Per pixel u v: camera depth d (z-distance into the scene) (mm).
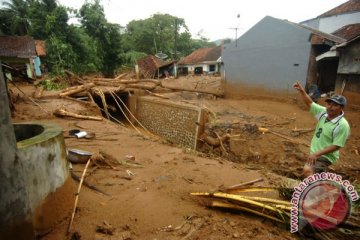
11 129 2393
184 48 58781
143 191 4426
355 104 15180
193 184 4812
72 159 5398
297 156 9305
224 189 4160
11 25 31453
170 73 38625
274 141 10648
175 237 3217
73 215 3334
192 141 12820
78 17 33156
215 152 11109
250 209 3670
